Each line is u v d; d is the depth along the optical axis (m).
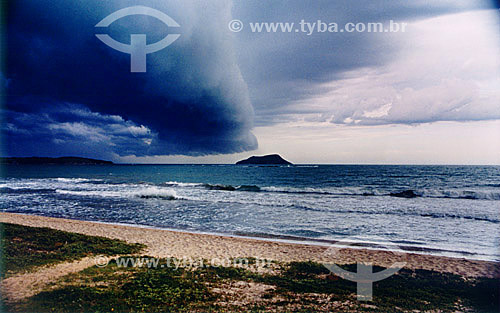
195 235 12.34
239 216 17.20
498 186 35.03
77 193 27.84
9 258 8.34
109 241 10.66
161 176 60.28
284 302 6.21
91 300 5.94
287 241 11.83
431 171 65.19
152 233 12.53
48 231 11.45
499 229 14.09
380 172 63.31
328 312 5.79
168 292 6.54
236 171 77.25
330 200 23.70
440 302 6.39
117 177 57.38
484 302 6.41
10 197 25.16
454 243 11.69
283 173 63.69
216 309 5.81
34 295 6.05
